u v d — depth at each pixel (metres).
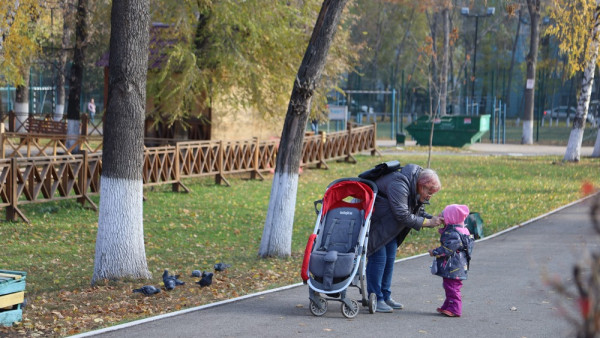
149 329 7.22
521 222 15.80
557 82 73.56
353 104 75.06
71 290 10.07
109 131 10.41
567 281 9.55
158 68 24.50
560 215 16.56
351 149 30.72
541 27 60.47
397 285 9.56
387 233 7.88
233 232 15.96
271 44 24.94
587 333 2.72
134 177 10.52
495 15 70.38
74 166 17.86
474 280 9.84
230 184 23.36
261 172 26.58
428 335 7.01
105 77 27.91
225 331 7.13
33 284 10.59
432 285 9.55
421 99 78.81
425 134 39.12
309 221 17.41
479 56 78.25
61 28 36.16
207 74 24.78
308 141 27.44
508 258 11.57
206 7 23.50
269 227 12.77
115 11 10.32
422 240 14.32
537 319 7.62
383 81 79.94
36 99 51.31
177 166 21.03
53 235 14.93
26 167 16.39
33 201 16.58
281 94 25.61
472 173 26.58
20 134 26.55
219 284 10.05
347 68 29.30
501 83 80.00
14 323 7.68
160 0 23.66
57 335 7.29
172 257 13.04
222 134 26.59
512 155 34.66
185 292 9.52
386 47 74.50
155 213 17.78
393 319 7.65
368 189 7.79
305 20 24.98
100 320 7.88
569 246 12.57
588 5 28.14
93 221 16.66
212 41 24.70
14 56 19.47
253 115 27.66
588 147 42.56
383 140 45.06
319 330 7.17
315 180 25.09
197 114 26.55
